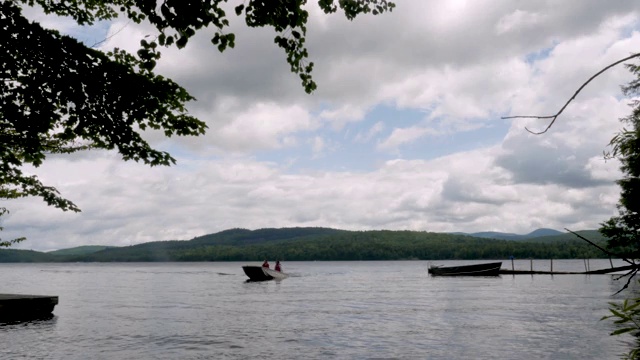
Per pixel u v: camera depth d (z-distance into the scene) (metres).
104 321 26.59
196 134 7.10
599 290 46.97
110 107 6.27
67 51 5.76
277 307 34.78
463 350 17.86
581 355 16.55
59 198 9.33
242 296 46.19
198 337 21.22
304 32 6.41
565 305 33.19
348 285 64.50
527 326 23.53
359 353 17.58
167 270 169.88
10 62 5.79
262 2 5.91
